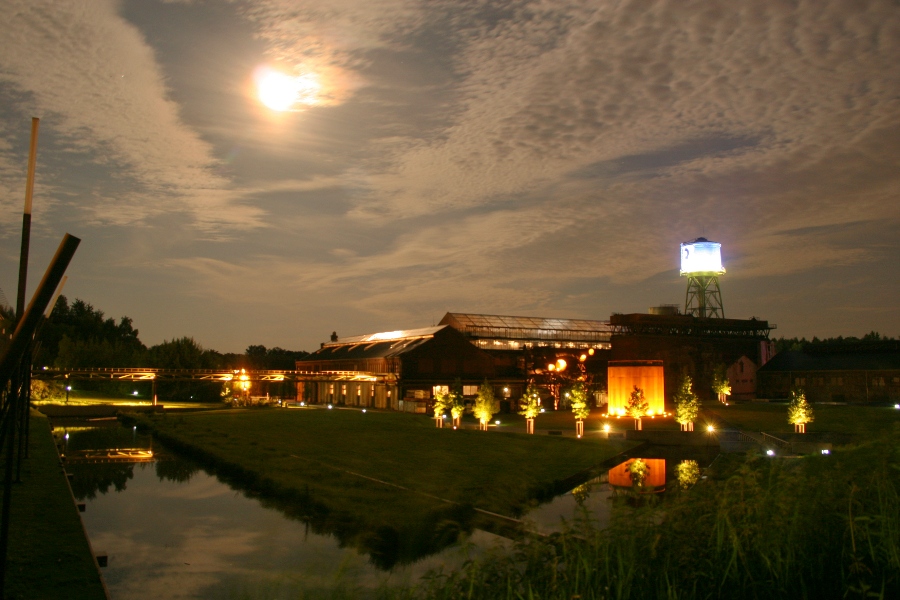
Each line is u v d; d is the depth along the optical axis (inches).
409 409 3189.0
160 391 4249.5
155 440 2001.7
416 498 962.1
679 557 330.3
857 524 337.1
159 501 1102.4
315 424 2321.6
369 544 726.5
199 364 4301.2
